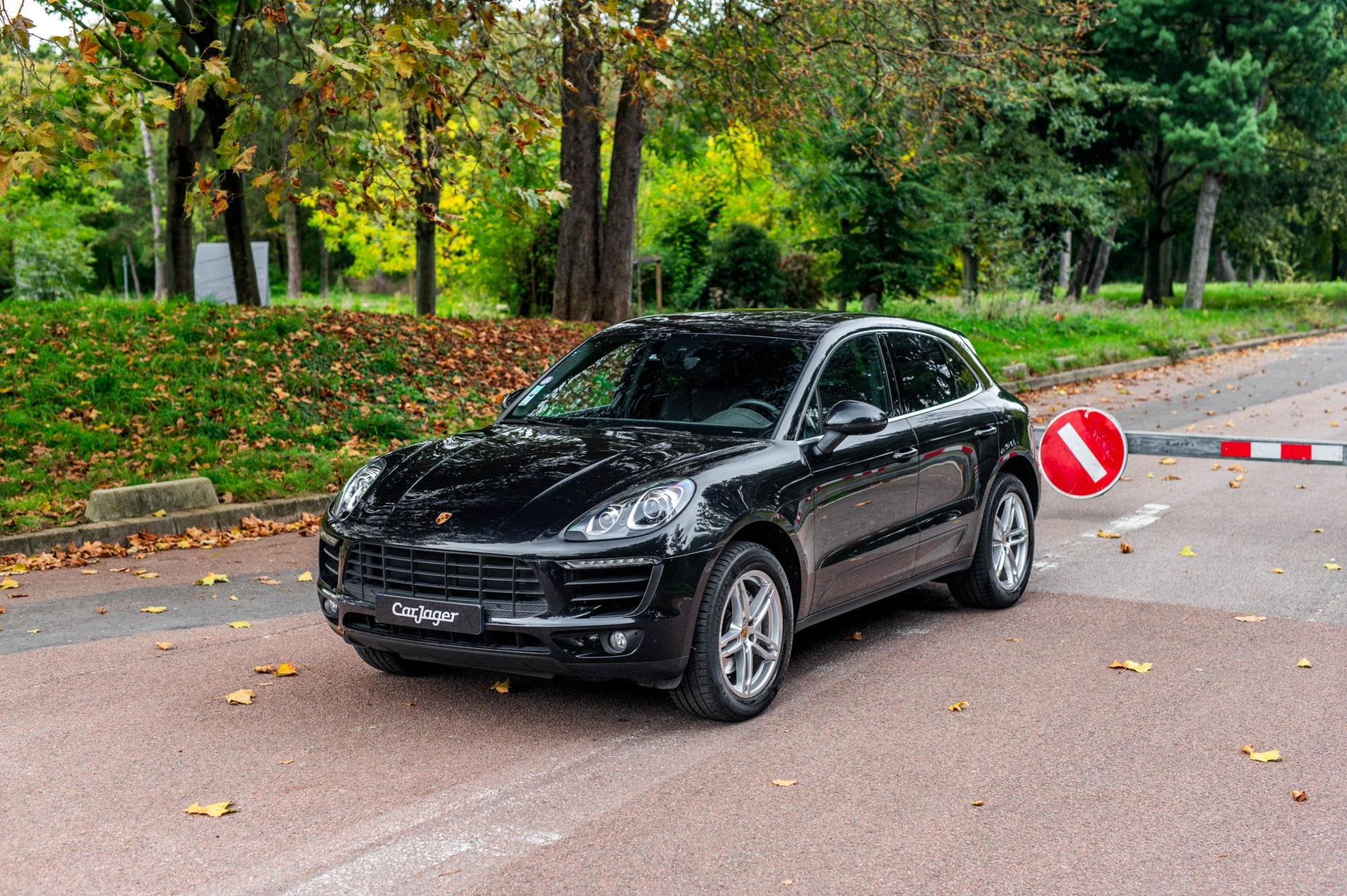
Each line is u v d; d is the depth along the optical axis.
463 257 28.44
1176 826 3.91
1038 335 25.78
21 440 10.59
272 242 69.12
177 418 11.62
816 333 5.90
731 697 4.86
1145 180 47.47
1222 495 10.73
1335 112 41.31
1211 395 18.97
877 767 4.44
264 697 5.31
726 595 4.79
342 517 5.07
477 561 4.61
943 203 25.61
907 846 3.75
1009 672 5.67
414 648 4.77
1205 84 37.09
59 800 4.14
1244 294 50.31
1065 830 3.87
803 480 5.21
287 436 11.69
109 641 6.22
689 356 5.91
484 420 13.39
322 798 4.15
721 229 33.41
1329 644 6.10
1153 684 5.47
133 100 6.41
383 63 6.61
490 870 3.58
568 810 4.04
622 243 20.22
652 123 18.44
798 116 16.94
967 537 6.59
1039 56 17.53
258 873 3.55
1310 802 4.11
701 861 3.63
